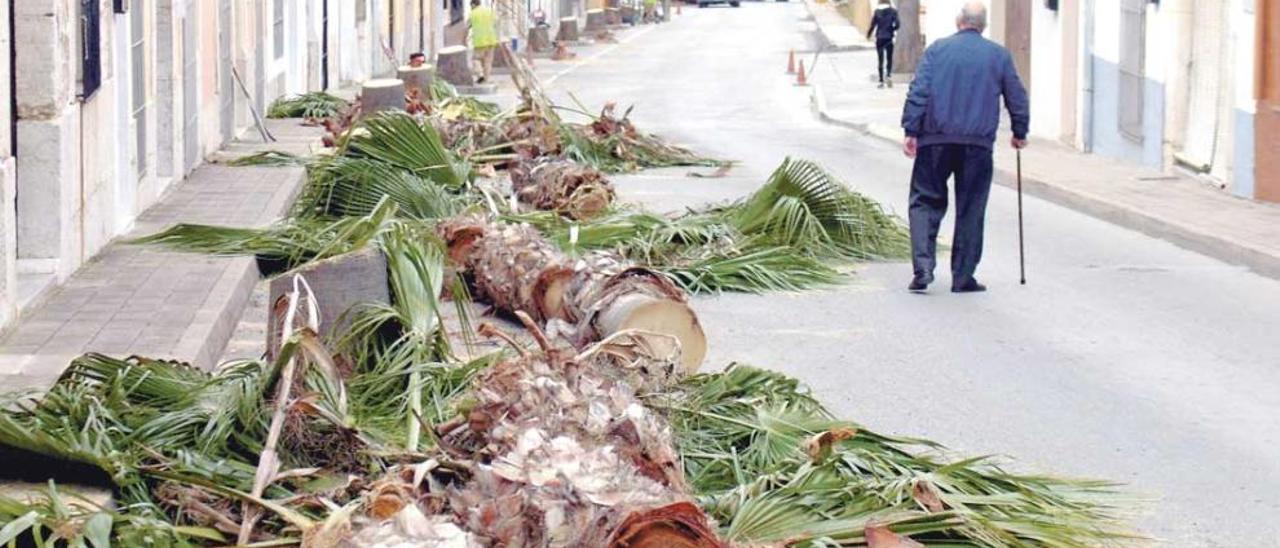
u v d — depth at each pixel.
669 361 9.19
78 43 13.20
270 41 28.59
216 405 8.09
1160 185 20.69
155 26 17.19
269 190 18.12
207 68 21.52
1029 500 7.48
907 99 13.62
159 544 6.43
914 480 7.22
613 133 22.53
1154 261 15.71
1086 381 10.70
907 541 6.54
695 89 43.09
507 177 20.00
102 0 14.16
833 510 7.06
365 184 15.49
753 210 15.10
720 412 8.48
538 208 16.77
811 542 6.62
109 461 7.03
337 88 36.97
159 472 7.10
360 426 8.03
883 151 27.44
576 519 6.27
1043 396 10.30
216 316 11.34
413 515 6.30
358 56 39.69
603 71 49.88
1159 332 12.27
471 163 19.16
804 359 11.34
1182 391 10.45
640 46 63.31
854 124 32.16
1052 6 27.42
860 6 67.00
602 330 10.48
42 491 6.96
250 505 6.87
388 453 7.57
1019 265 15.31
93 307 11.62
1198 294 13.91
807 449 7.57
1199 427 9.57
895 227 15.52
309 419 7.70
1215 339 12.04
